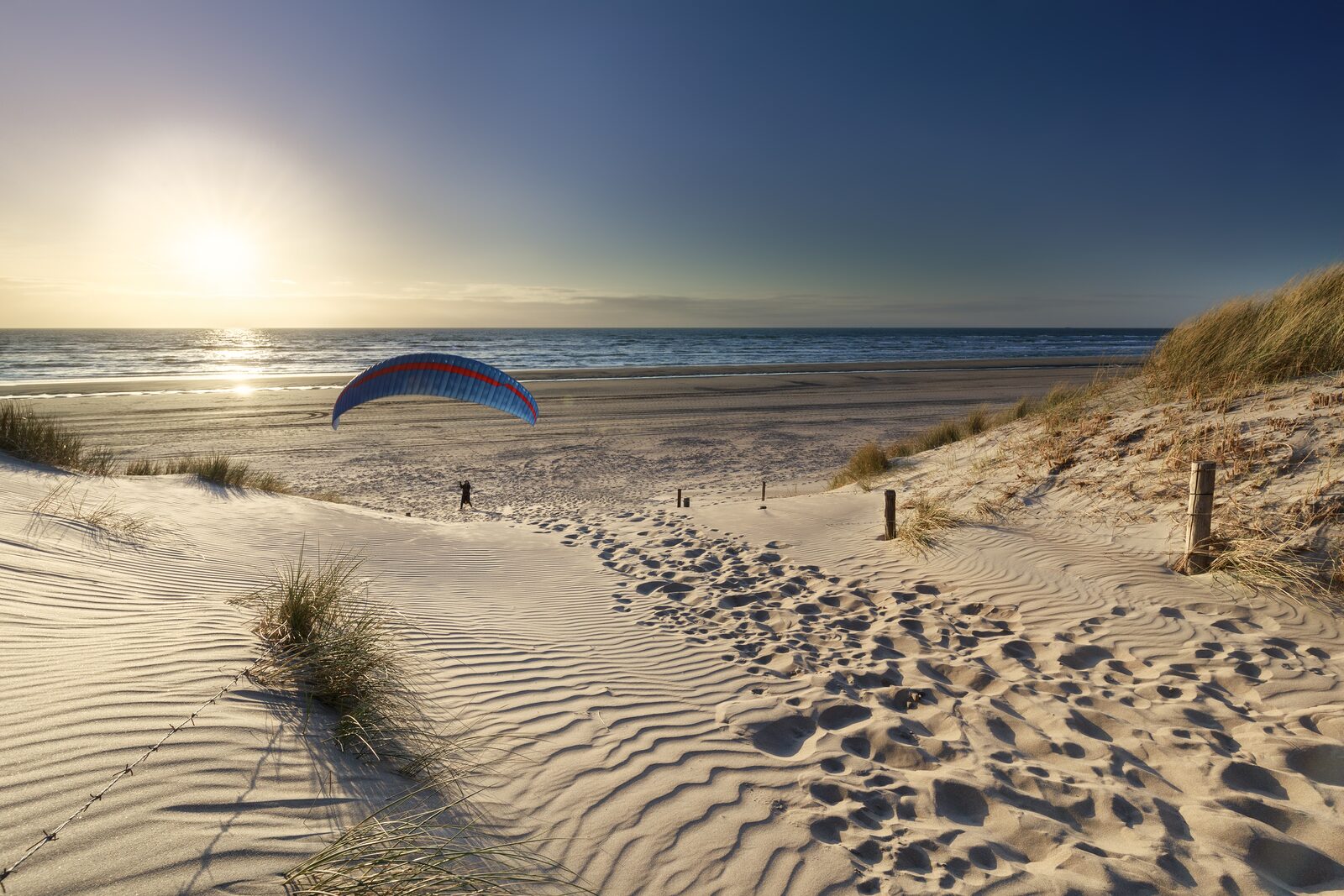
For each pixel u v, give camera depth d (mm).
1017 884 2959
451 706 4117
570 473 20391
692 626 6508
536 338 151625
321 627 4398
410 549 8867
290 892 2199
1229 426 8523
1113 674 5109
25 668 3170
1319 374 9117
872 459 14438
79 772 2463
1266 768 3857
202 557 6613
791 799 3551
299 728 3289
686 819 3293
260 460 21406
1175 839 3281
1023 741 4238
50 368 57938
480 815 3074
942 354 87062
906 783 3750
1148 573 6754
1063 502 8820
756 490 17500
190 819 2387
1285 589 5867
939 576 7578
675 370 58594
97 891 1962
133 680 3281
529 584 7863
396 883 2346
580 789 3461
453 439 25750
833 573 8070
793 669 5352
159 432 25547
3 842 2045
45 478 8484
